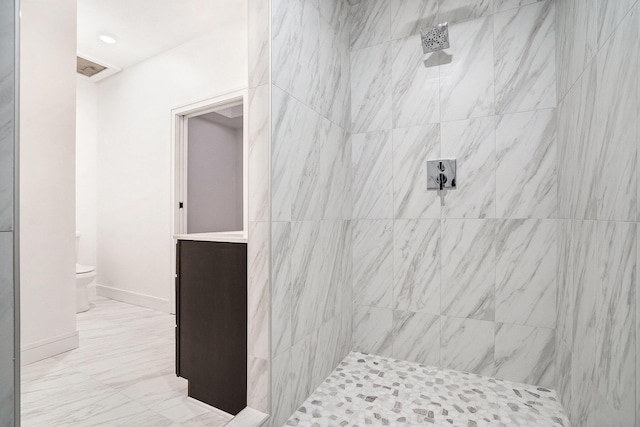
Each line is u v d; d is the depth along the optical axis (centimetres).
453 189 205
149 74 349
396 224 221
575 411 144
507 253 192
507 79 192
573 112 151
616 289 108
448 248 206
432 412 159
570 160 156
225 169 461
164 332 269
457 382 189
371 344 228
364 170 232
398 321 220
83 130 392
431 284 211
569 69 157
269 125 145
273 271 146
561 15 170
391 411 161
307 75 176
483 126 198
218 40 298
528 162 187
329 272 199
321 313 189
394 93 223
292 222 161
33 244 216
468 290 201
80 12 272
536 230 185
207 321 163
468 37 203
